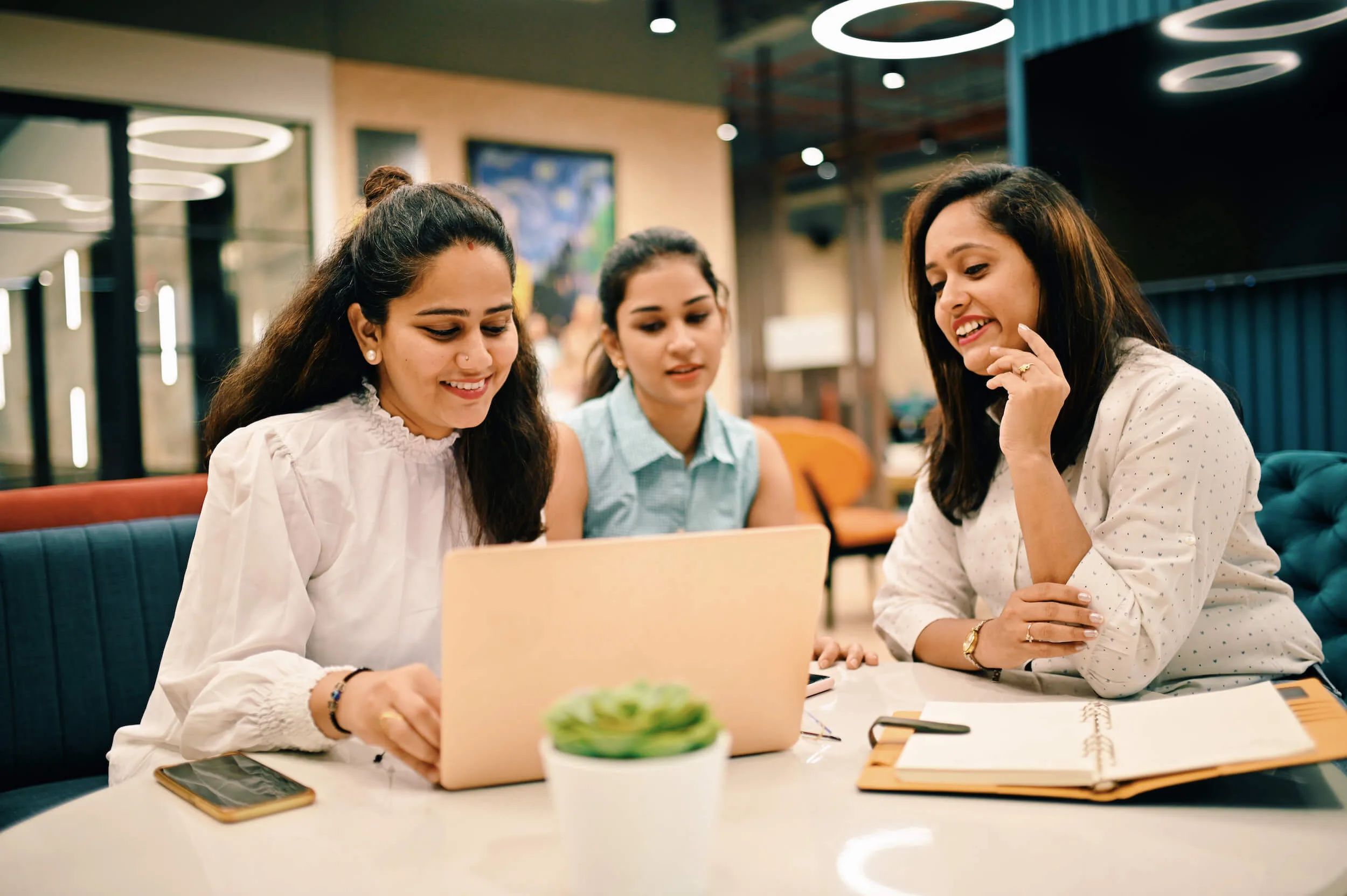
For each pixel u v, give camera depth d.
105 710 1.71
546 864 0.69
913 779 0.81
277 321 1.27
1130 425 1.24
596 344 2.17
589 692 0.62
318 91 5.26
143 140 4.85
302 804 0.80
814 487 4.57
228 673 0.99
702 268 1.82
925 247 1.43
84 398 4.80
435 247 1.09
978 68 8.00
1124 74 3.60
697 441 1.93
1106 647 1.12
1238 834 0.71
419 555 1.24
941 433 1.48
